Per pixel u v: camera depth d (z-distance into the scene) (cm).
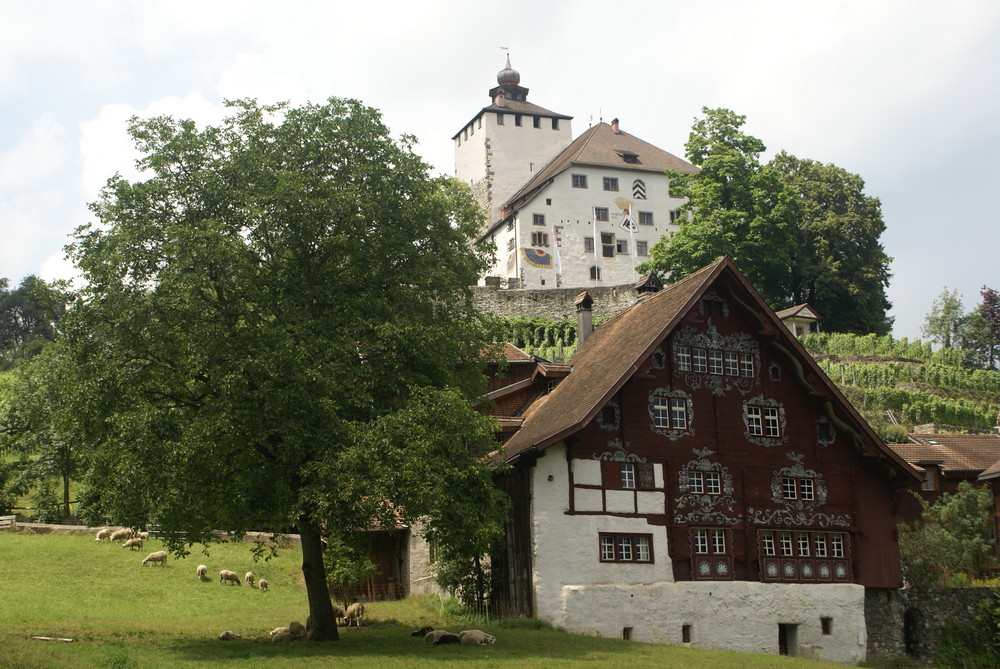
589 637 2900
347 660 2278
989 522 4397
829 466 3584
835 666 2700
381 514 2466
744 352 3550
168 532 2622
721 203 7338
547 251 8275
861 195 8244
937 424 6669
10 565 3619
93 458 2531
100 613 3038
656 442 3328
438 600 3478
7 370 9406
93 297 2555
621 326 3816
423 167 2864
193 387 2672
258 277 2625
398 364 2692
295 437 2414
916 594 3606
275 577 3894
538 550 3095
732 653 2825
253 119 2786
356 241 2700
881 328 8150
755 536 3394
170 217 2666
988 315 9738
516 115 9694
